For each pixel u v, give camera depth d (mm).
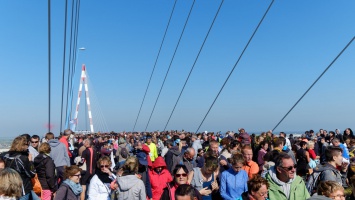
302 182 5070
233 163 6016
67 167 6531
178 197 3840
